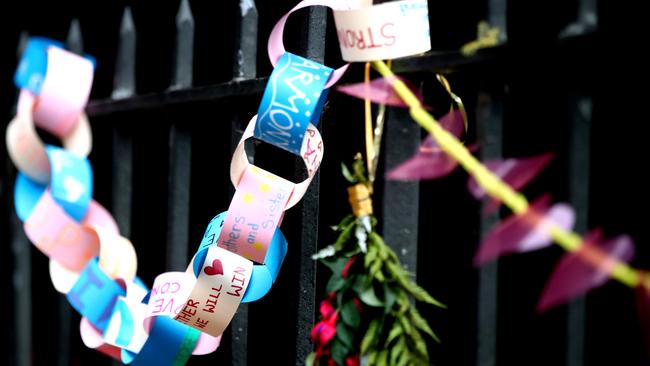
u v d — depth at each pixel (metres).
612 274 0.95
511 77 1.37
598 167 1.35
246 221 1.33
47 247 1.93
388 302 1.40
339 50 1.62
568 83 1.29
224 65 2.00
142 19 2.34
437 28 1.58
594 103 1.33
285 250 1.42
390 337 1.39
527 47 1.29
